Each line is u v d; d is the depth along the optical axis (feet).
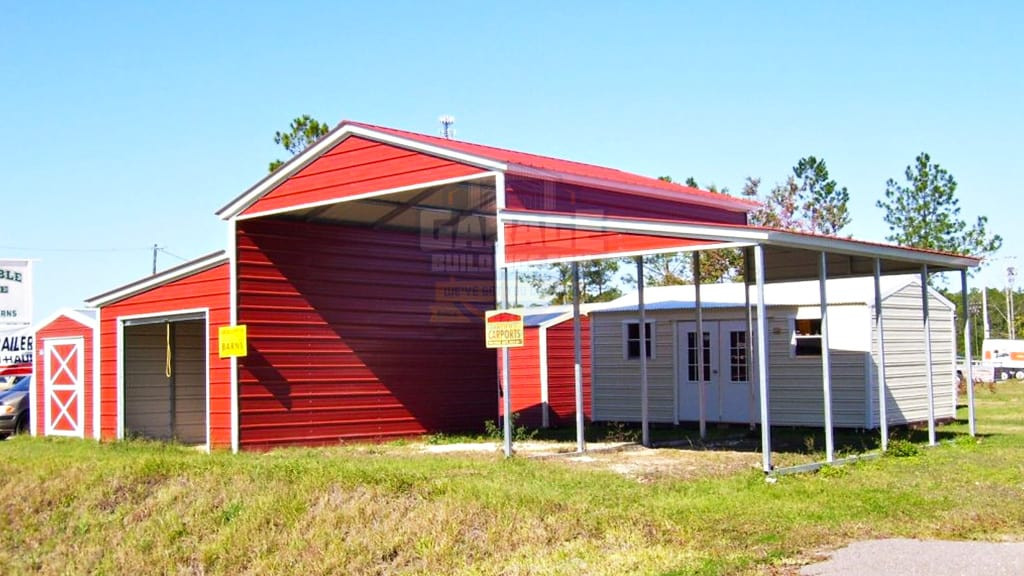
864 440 53.88
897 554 26.61
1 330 94.17
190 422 64.03
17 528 38.11
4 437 71.67
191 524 35.22
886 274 55.47
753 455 46.55
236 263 54.29
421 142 49.90
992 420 70.95
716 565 25.84
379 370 60.18
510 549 29.01
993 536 28.91
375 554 30.14
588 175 53.01
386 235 61.62
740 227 39.78
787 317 63.57
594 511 31.42
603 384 71.77
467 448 53.52
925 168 126.41
